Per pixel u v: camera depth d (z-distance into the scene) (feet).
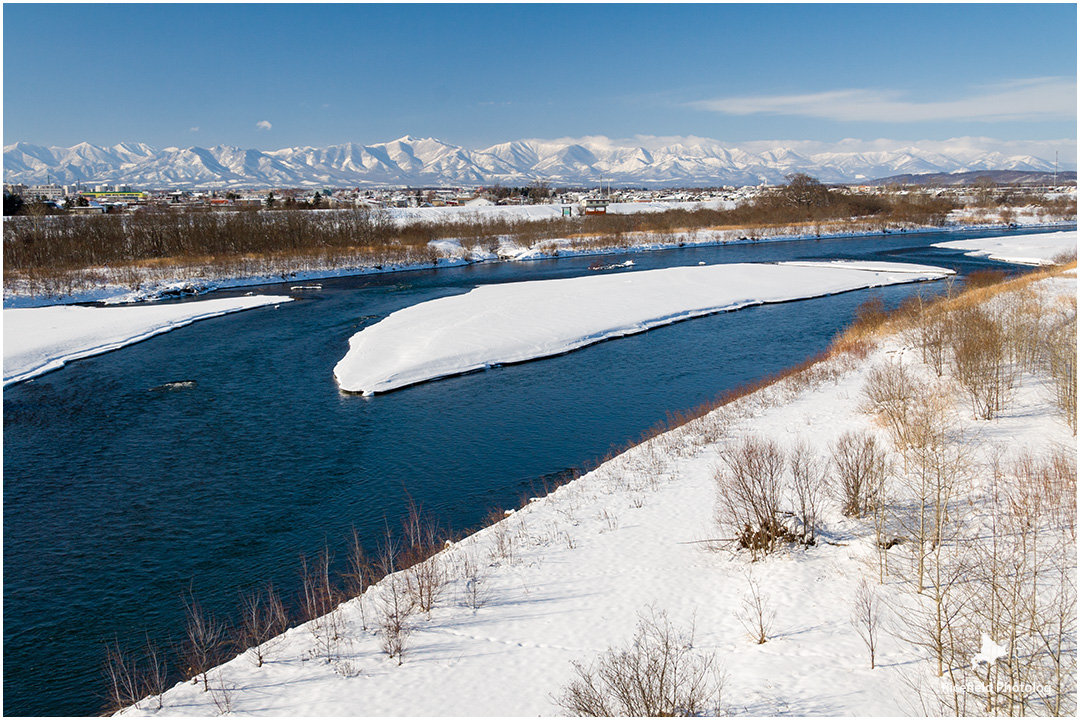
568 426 102.68
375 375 129.49
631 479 78.89
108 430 106.73
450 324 169.78
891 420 81.66
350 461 91.56
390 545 68.59
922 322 128.88
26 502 81.92
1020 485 60.95
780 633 46.55
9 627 57.93
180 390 127.75
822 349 146.92
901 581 50.83
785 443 83.35
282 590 62.13
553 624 51.06
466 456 91.97
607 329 167.53
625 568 58.59
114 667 52.21
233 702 44.57
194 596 61.93
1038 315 112.27
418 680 45.34
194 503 80.59
